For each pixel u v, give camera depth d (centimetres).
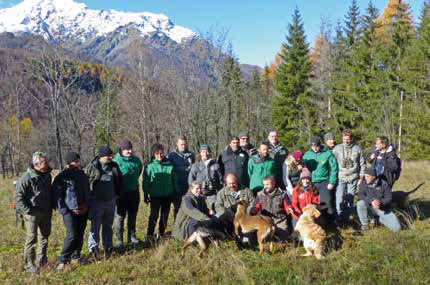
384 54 2864
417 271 490
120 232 672
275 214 661
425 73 2502
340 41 3203
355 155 739
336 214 739
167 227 805
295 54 3306
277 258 570
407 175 1408
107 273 535
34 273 541
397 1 3653
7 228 847
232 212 640
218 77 2636
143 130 2980
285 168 702
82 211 564
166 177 701
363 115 2844
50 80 2047
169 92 2841
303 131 3206
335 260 550
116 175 627
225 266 539
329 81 3088
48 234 575
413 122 2523
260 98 3831
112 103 3022
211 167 720
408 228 700
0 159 4003
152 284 496
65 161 562
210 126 2728
